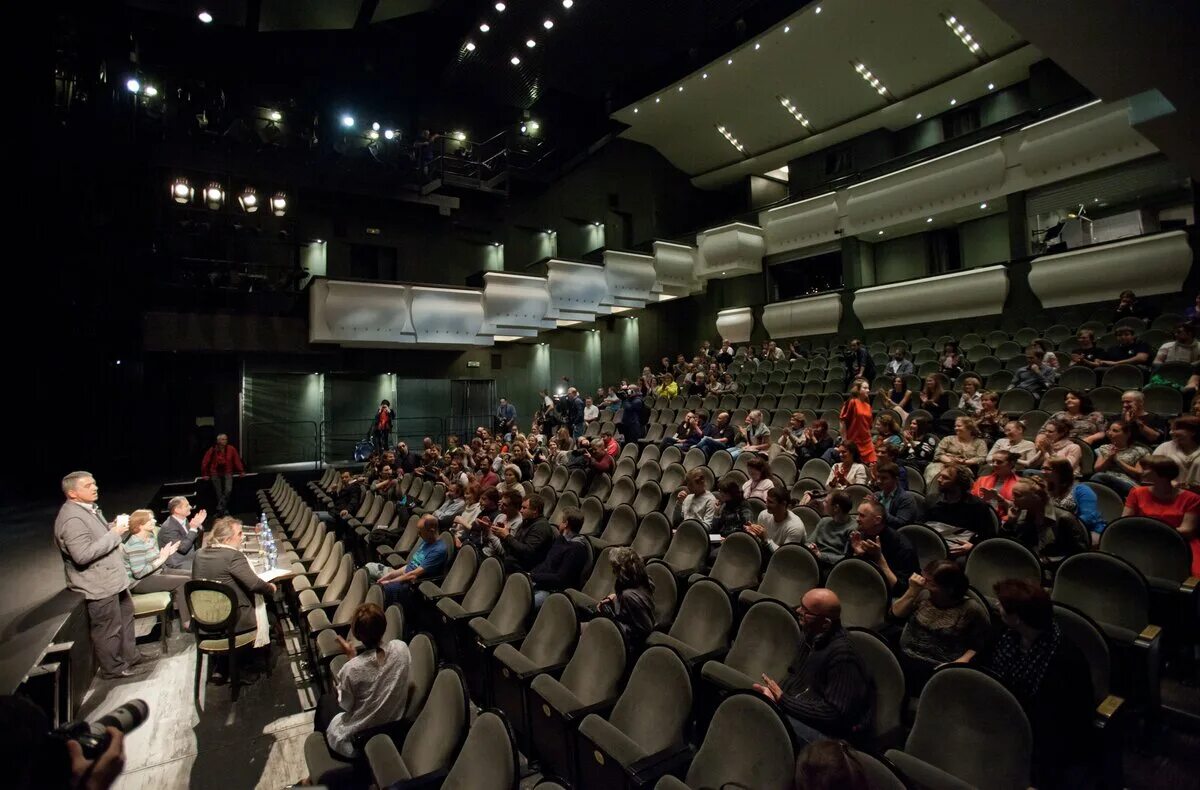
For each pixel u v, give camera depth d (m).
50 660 3.76
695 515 5.58
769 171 18.31
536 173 17.44
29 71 8.50
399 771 2.57
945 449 5.82
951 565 2.99
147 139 11.48
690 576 4.41
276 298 12.54
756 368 13.48
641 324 17.81
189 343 11.53
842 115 15.46
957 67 13.44
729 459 7.90
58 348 9.44
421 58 16.67
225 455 10.20
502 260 16.89
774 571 4.09
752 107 16.11
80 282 9.80
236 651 4.41
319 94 14.80
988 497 4.71
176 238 11.73
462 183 15.51
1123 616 3.15
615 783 2.58
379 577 5.53
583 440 9.27
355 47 15.51
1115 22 2.74
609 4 13.52
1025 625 2.55
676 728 2.71
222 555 4.56
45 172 8.95
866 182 13.89
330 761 2.94
